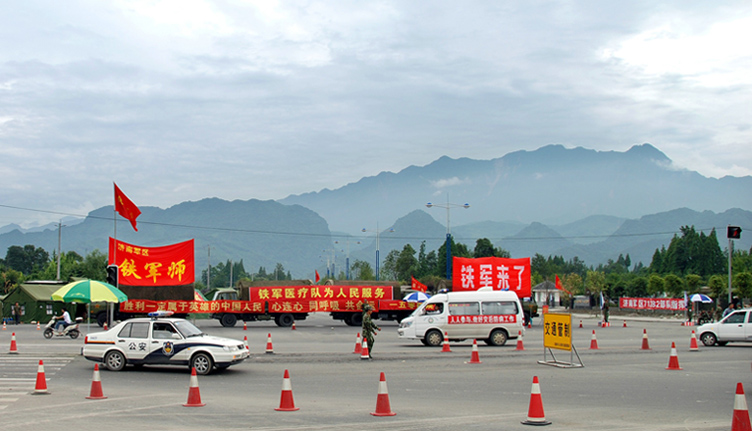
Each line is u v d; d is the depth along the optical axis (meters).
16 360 23.52
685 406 14.09
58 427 11.81
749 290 60.12
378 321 54.53
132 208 39.06
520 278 44.25
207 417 12.81
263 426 11.91
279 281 48.12
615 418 12.69
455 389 16.73
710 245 112.56
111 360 20.36
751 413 13.33
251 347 29.30
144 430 11.54
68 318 36.28
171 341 20.03
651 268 132.25
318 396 15.69
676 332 41.97
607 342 32.66
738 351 27.17
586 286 94.12
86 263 89.56
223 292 48.00
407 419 12.57
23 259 139.38
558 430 11.47
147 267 41.94
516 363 22.52
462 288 44.12
